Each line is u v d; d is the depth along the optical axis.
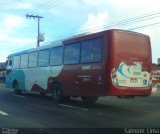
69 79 18.25
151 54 16.58
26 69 24.12
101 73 15.57
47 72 20.80
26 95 25.34
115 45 15.32
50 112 15.14
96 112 15.05
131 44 15.84
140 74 16.00
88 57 16.66
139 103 19.50
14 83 26.47
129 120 12.66
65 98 19.42
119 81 15.31
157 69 31.98
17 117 13.67
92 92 16.22
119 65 15.35
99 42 15.92
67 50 18.69
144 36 16.38
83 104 18.59
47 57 21.00
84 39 17.11
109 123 11.97
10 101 20.34
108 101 20.75
